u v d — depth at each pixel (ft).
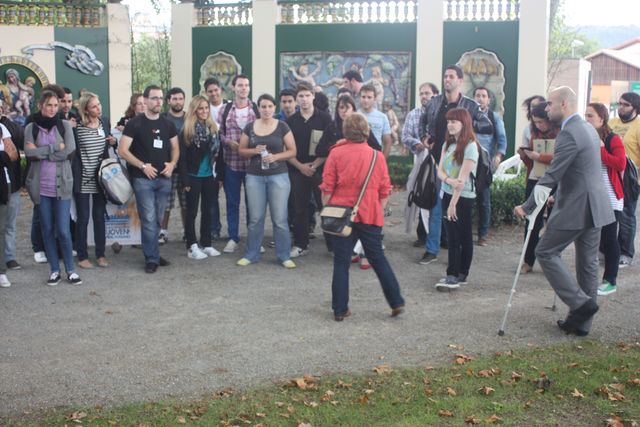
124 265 30.35
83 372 19.12
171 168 29.25
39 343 21.25
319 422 16.22
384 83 59.16
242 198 48.57
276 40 60.18
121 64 64.44
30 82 63.00
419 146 31.71
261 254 32.32
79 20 63.77
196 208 31.27
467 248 26.63
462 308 24.49
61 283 27.53
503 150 34.32
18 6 62.44
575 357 20.02
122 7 64.03
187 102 62.39
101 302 25.21
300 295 26.03
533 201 21.84
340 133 30.78
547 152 28.71
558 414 16.61
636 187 29.78
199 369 19.31
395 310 23.27
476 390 17.83
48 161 26.84
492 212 37.27
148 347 20.89
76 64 63.57
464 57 57.93
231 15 61.21
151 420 16.37
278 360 19.90
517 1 56.90
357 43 59.16
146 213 29.07
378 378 18.58
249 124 30.17
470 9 57.72
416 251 32.96
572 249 33.65
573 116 21.50
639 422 16.12
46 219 27.07
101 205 29.89
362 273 28.96
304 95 31.14
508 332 22.13
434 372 18.98
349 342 21.26
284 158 29.58
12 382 18.51
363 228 22.90
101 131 29.63
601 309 24.39
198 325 22.79
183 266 30.14
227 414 16.62
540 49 56.80
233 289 26.81
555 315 23.75
